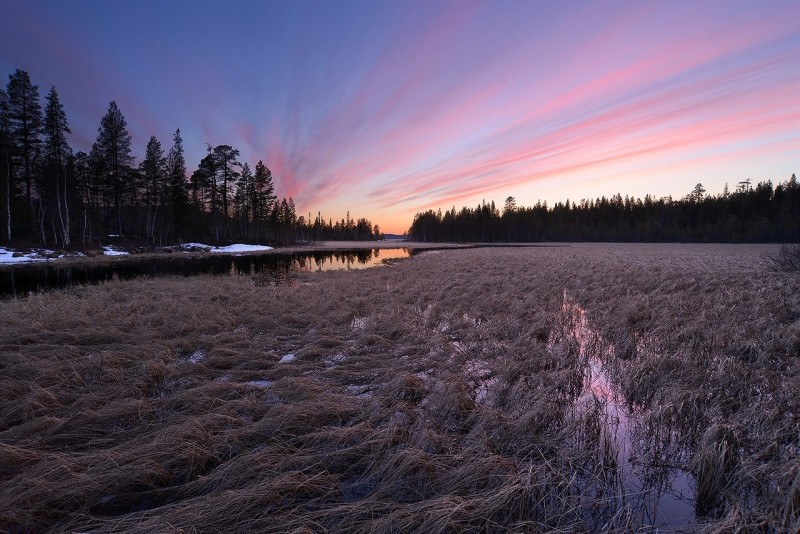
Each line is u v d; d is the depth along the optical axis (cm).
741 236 7288
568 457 353
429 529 258
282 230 7000
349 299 1195
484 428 406
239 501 279
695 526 266
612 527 275
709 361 565
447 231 11550
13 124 3462
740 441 355
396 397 498
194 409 452
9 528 271
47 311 933
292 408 425
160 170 4756
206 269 2597
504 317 918
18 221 3444
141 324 857
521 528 266
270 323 888
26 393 488
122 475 317
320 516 279
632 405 486
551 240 10231
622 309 923
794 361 545
